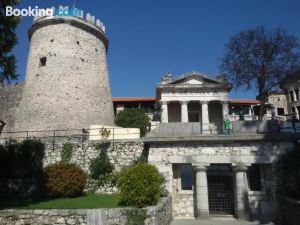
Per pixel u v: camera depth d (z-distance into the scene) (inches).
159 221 491.5
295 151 660.7
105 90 1245.1
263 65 1171.3
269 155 674.2
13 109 1326.3
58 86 1115.9
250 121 712.4
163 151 698.2
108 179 722.2
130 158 734.5
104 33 1310.3
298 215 536.1
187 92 1369.3
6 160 752.3
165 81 1375.5
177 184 703.1
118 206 506.0
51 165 716.0
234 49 1224.8
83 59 1185.4
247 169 680.4
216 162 679.7
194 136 686.5
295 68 1158.3
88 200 605.6
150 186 506.0
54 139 822.5
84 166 750.5
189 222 627.8
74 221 468.1
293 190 649.0
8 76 560.1
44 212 476.4
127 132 810.2
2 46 539.5
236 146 685.9
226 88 1352.1
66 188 665.0
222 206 714.2
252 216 661.9
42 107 1097.4
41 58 1168.8
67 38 1170.0
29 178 721.0
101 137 805.2
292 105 1894.7
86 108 1141.7
